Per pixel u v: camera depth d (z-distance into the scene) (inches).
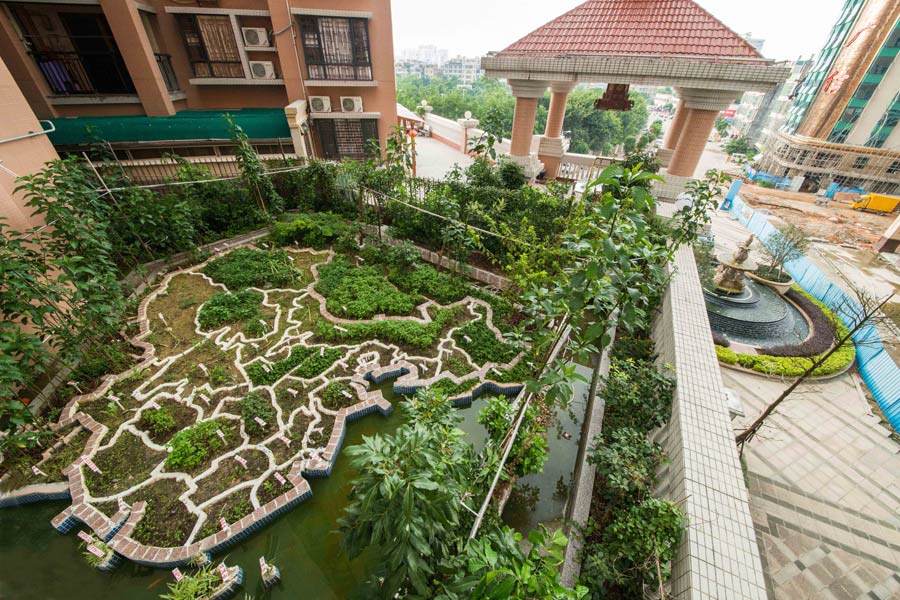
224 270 351.3
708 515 133.3
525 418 196.7
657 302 278.8
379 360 271.6
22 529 181.3
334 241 417.4
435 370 264.1
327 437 217.2
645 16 472.1
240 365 261.6
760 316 431.2
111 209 322.0
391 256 364.2
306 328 298.4
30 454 203.2
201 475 195.0
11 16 419.8
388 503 111.6
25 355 198.7
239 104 589.9
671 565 132.6
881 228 893.8
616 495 168.1
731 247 671.8
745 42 415.5
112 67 480.1
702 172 1487.5
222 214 414.3
